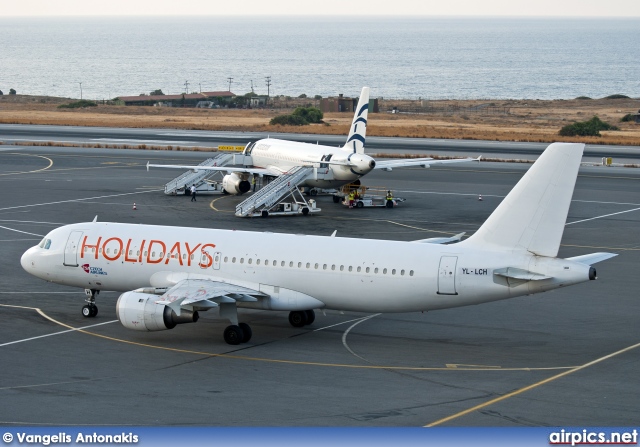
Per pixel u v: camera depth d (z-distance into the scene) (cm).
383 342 17475
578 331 18488
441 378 15025
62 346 16925
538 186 16100
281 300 17712
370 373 15312
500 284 16238
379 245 17475
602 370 15588
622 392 14288
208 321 19138
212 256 18288
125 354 16438
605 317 19700
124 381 14725
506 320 19388
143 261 18738
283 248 17962
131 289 19162
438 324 19000
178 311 16612
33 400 13675
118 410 13225
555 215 16025
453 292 16588
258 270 17925
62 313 19612
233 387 14438
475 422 12769
